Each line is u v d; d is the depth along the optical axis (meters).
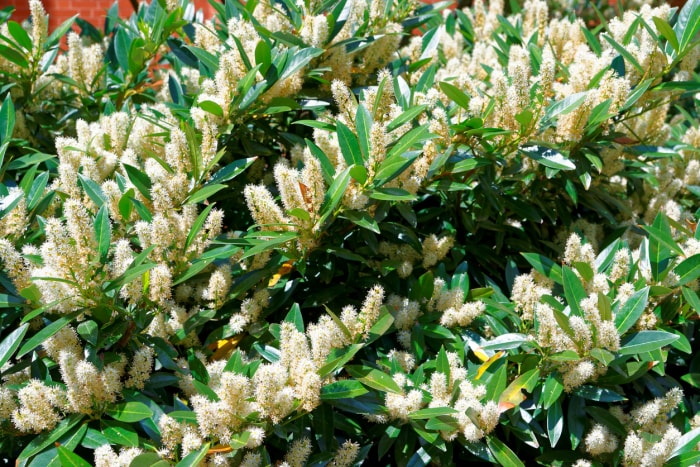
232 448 1.83
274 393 1.84
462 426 1.94
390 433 2.01
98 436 1.86
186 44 2.62
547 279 2.21
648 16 2.52
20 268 1.90
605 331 1.95
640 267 2.18
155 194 1.98
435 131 2.16
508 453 1.93
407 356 2.10
